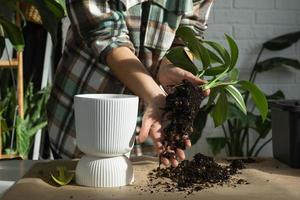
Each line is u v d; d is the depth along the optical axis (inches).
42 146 79.4
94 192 26.1
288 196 25.4
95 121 26.7
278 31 97.2
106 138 26.8
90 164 27.3
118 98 27.3
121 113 26.8
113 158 27.6
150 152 40.4
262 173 31.7
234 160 35.1
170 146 26.7
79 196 25.2
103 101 26.5
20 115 68.7
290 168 33.6
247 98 87.3
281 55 97.3
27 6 63.4
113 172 27.3
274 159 37.0
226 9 96.0
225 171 31.5
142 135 26.6
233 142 90.8
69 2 32.7
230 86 34.7
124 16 35.6
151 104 28.1
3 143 69.2
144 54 38.5
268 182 29.0
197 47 33.9
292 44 95.6
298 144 33.3
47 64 77.1
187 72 32.0
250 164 35.1
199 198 24.9
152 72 38.4
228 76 38.4
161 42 38.4
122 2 34.7
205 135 96.0
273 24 97.0
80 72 40.0
